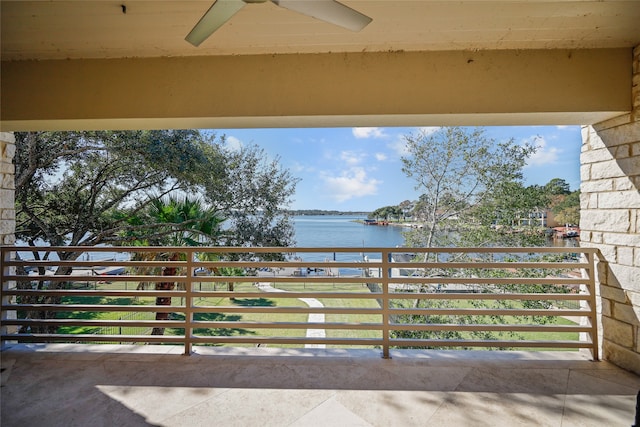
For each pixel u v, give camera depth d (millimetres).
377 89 2367
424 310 2502
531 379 2127
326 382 2092
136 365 2316
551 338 6242
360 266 2543
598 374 2189
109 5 1878
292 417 1740
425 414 1764
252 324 2523
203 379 2129
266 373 2205
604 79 2283
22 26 2051
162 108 2406
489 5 1876
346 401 1883
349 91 2377
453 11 1930
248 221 6977
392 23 2045
